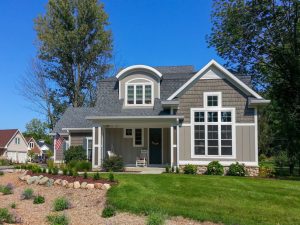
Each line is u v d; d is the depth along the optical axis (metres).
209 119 22.08
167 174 19.53
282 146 30.05
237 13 35.56
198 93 22.33
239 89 21.97
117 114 24.16
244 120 21.73
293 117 31.06
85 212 12.53
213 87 22.20
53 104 49.28
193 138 22.08
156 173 20.55
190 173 21.27
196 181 16.19
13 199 15.93
